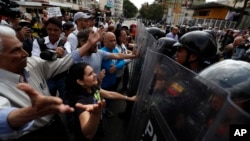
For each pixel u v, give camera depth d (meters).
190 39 1.72
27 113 0.81
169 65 0.91
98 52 2.56
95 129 1.17
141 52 2.76
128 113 3.11
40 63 1.62
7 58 1.17
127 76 4.29
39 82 1.52
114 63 3.09
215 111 0.52
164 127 0.81
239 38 5.41
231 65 1.07
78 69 1.46
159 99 0.94
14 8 3.63
